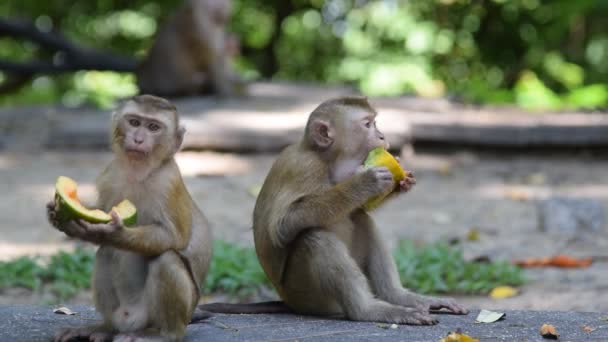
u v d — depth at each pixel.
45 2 33.22
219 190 16.08
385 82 28.98
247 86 23.64
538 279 11.72
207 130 18.58
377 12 30.70
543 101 25.30
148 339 6.93
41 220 14.30
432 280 11.30
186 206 7.39
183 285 7.02
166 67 23.06
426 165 18.30
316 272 8.09
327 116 8.41
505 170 18.03
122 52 33.84
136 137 7.23
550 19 30.30
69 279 11.41
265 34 35.00
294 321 8.12
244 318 8.27
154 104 7.42
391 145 18.42
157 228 7.05
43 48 30.52
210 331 7.62
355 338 7.39
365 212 8.76
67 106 23.47
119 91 31.19
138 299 7.31
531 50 30.73
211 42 22.88
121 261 7.32
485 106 22.89
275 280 8.52
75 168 17.70
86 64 27.50
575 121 19.77
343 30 33.62
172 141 7.41
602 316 8.36
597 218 14.12
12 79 28.95
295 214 8.07
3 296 11.04
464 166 18.30
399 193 8.55
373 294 8.66
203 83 23.22
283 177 8.34
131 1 33.59
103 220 6.69
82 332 7.34
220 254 11.83
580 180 17.20
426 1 30.75
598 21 31.78
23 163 18.16
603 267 12.19
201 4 22.86
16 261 11.67
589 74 30.58
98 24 33.88
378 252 8.74
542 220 14.23
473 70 31.23
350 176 8.48
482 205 15.38
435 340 7.33
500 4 30.23
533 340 7.41
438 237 13.49
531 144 19.14
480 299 11.08
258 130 18.69
